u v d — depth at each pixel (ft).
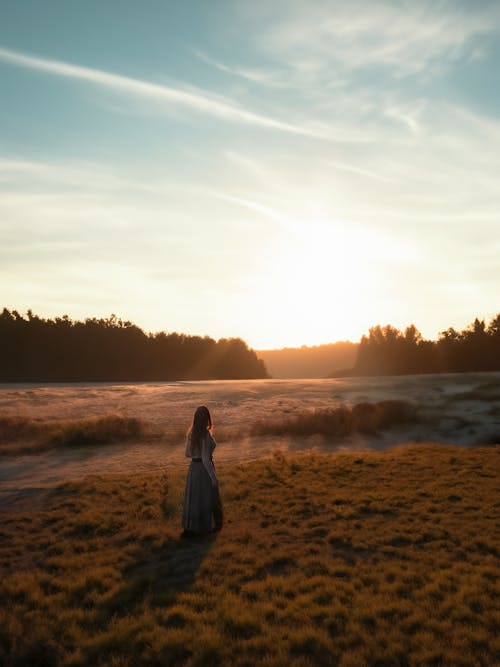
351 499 32.14
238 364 322.55
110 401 98.17
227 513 30.63
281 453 49.26
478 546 23.57
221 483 37.45
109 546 25.61
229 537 26.13
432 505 30.07
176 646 16.06
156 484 37.88
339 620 17.24
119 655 15.79
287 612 17.88
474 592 18.65
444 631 16.37
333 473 40.40
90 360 268.41
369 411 70.85
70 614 18.12
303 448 55.52
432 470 40.50
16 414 80.33
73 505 33.04
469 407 81.05
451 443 58.70
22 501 34.55
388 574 20.83
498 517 27.55
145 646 16.14
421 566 21.40
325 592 19.19
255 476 39.65
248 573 21.40
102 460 49.47
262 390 118.32
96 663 15.51
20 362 255.29
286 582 20.24
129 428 62.59
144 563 23.31
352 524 27.27
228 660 15.26
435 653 15.11
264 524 28.40
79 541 26.12
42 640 16.58
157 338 302.25
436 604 18.11
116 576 21.48
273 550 24.22
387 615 17.62
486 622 16.67
